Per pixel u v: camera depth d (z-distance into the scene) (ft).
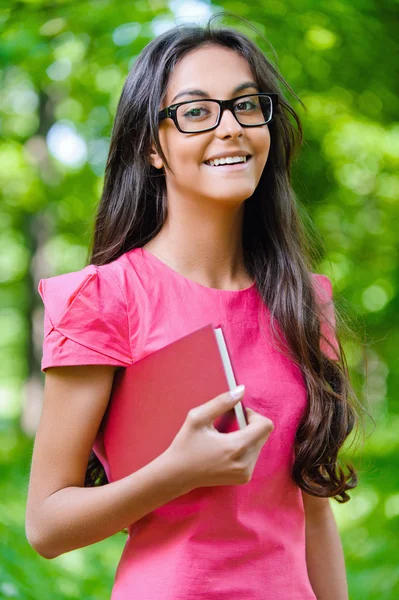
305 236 8.04
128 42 20.20
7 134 33.45
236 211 6.77
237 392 5.58
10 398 69.62
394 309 33.42
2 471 30.35
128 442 6.21
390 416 33.27
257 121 6.65
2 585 12.25
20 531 14.76
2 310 65.82
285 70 22.61
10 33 19.54
